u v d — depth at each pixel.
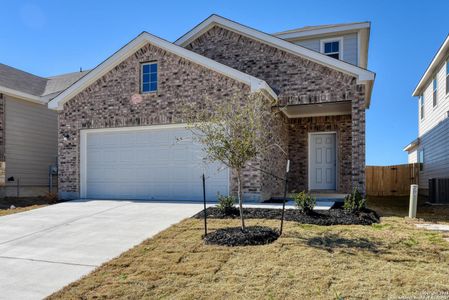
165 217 8.58
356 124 10.72
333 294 4.05
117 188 12.34
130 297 4.23
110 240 6.75
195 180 11.44
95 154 12.67
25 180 16.12
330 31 14.10
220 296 4.14
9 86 15.59
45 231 7.64
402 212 10.18
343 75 11.02
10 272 5.23
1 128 15.02
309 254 5.39
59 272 5.20
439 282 4.27
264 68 12.15
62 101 12.89
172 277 4.77
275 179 12.52
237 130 6.70
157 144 11.95
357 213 8.44
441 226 7.30
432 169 17.22
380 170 19.28
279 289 4.25
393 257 5.20
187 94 11.39
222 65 10.86
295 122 15.03
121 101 12.22
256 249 5.72
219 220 7.89
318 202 10.54
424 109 19.28
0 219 9.05
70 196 12.69
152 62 11.99
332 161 14.77
